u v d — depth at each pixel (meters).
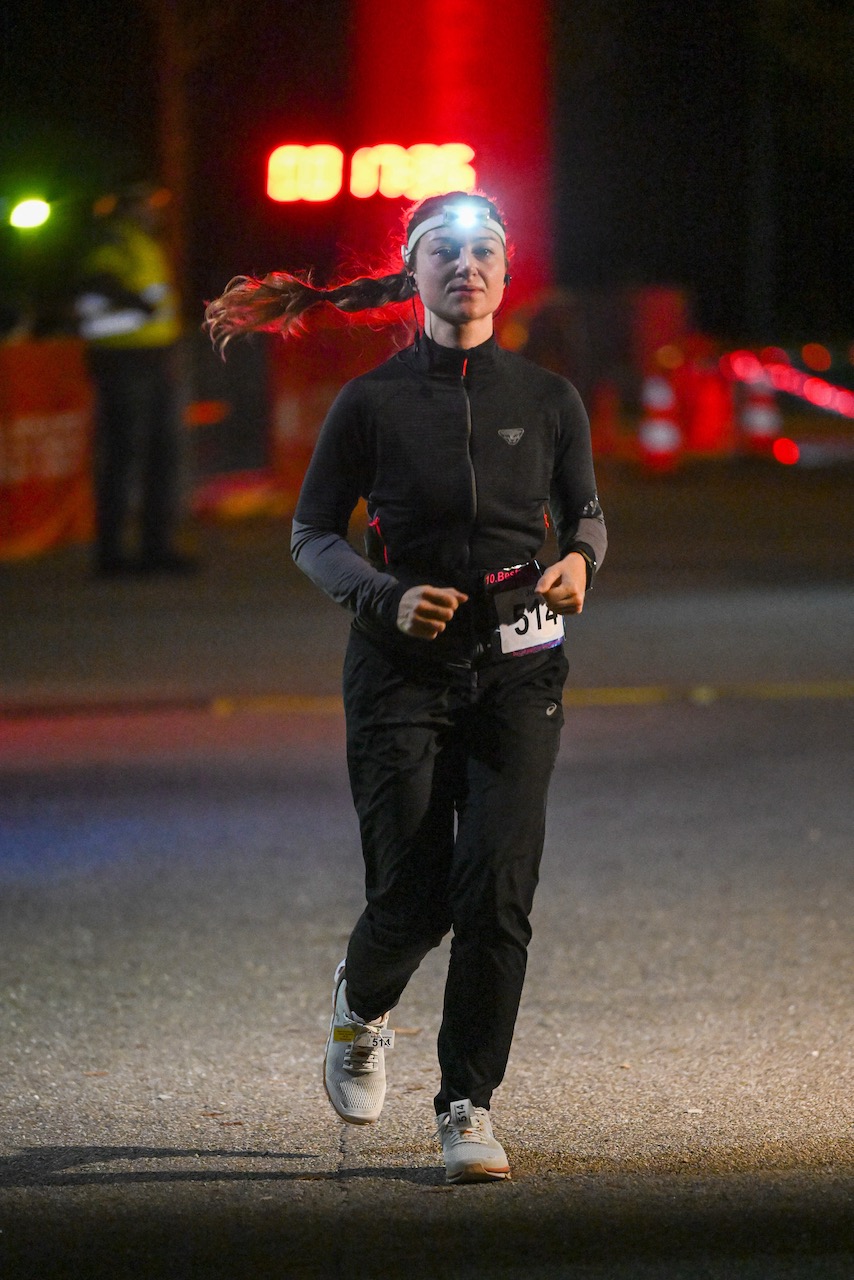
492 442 12.30
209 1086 14.59
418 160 64.38
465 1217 11.94
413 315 13.18
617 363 81.00
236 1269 11.27
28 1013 16.44
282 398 62.12
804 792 24.50
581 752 26.98
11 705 30.86
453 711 12.34
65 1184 12.63
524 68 64.75
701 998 16.56
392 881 12.41
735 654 34.31
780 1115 13.68
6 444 49.41
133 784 25.55
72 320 46.47
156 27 56.84
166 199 46.47
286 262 77.88
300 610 40.53
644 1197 12.20
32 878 21.08
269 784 25.42
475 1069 12.50
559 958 17.84
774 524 56.38
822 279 130.00
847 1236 11.55
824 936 18.42
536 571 12.46
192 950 18.30
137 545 52.12
